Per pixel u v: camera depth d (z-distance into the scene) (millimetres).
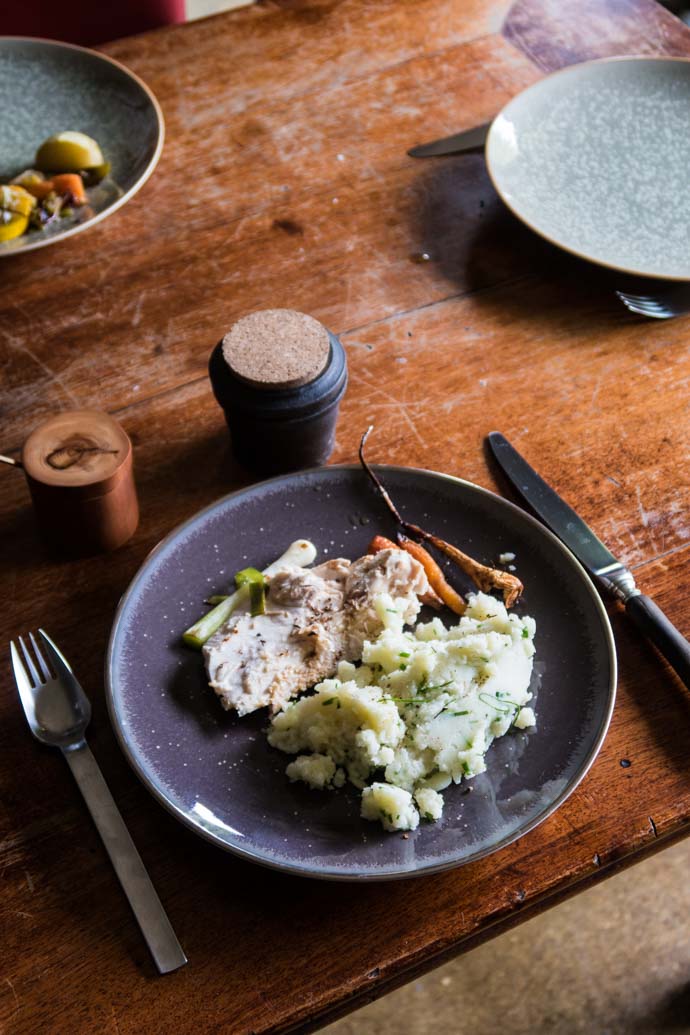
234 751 1021
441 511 1213
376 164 1707
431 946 927
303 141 1743
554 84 1695
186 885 955
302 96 1814
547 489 1279
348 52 1894
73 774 1014
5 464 1315
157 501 1283
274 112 1788
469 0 2002
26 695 1070
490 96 1812
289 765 998
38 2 2186
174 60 1874
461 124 1764
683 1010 1900
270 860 911
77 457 1153
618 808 1010
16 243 1544
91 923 938
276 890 953
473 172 1696
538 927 1992
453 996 1915
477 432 1359
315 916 939
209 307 1505
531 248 1591
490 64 1873
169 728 1033
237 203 1649
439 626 1101
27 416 1372
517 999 1912
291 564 1169
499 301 1520
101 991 898
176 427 1363
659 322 1499
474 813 967
